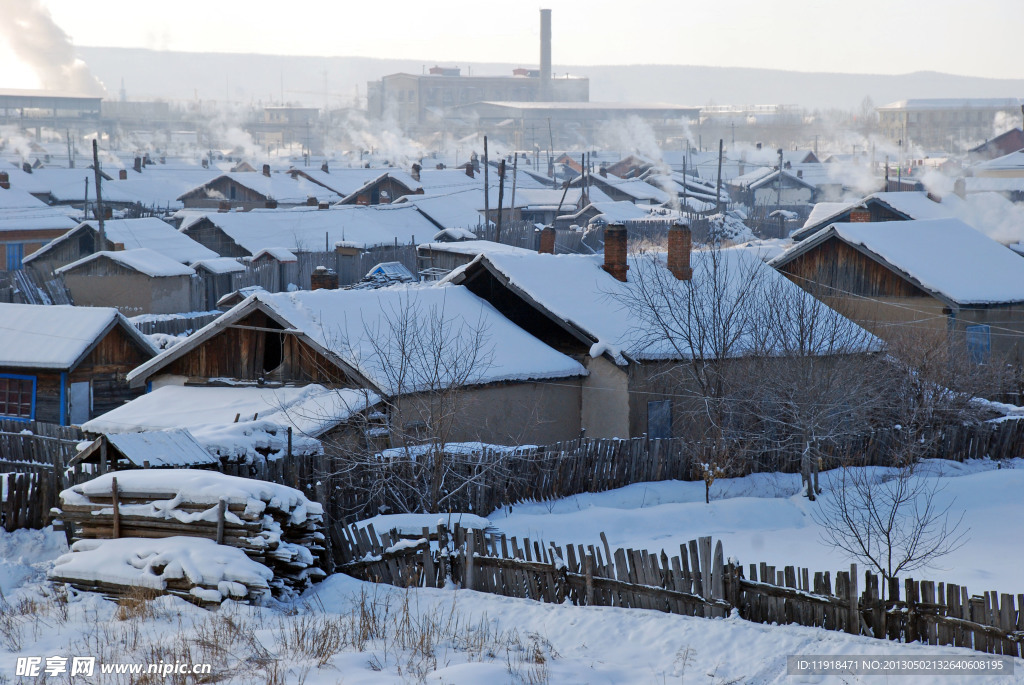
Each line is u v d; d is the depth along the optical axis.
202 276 72.69
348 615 16.58
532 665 13.77
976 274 46.84
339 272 80.44
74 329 40.12
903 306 45.88
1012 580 18.94
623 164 184.25
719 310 29.84
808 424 27.77
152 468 20.52
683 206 129.12
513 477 25.70
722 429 29.16
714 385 29.98
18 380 39.75
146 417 28.91
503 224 92.56
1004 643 13.98
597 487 27.75
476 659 14.16
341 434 27.45
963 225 52.50
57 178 126.44
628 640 15.13
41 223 90.69
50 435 29.80
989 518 25.11
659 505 26.55
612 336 33.00
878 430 32.41
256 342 31.64
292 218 89.88
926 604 14.62
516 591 17.78
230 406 29.27
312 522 18.73
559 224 111.44
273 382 31.11
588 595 16.94
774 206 149.00
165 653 14.12
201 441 22.36
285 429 24.50
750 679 13.40
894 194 75.56
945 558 20.94
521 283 34.50
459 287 36.06
